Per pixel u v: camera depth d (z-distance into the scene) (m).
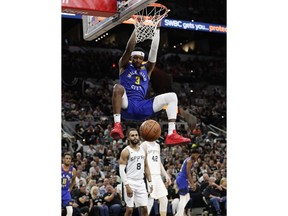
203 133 16.92
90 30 7.74
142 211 7.02
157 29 6.48
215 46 20.20
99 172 12.02
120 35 18.84
